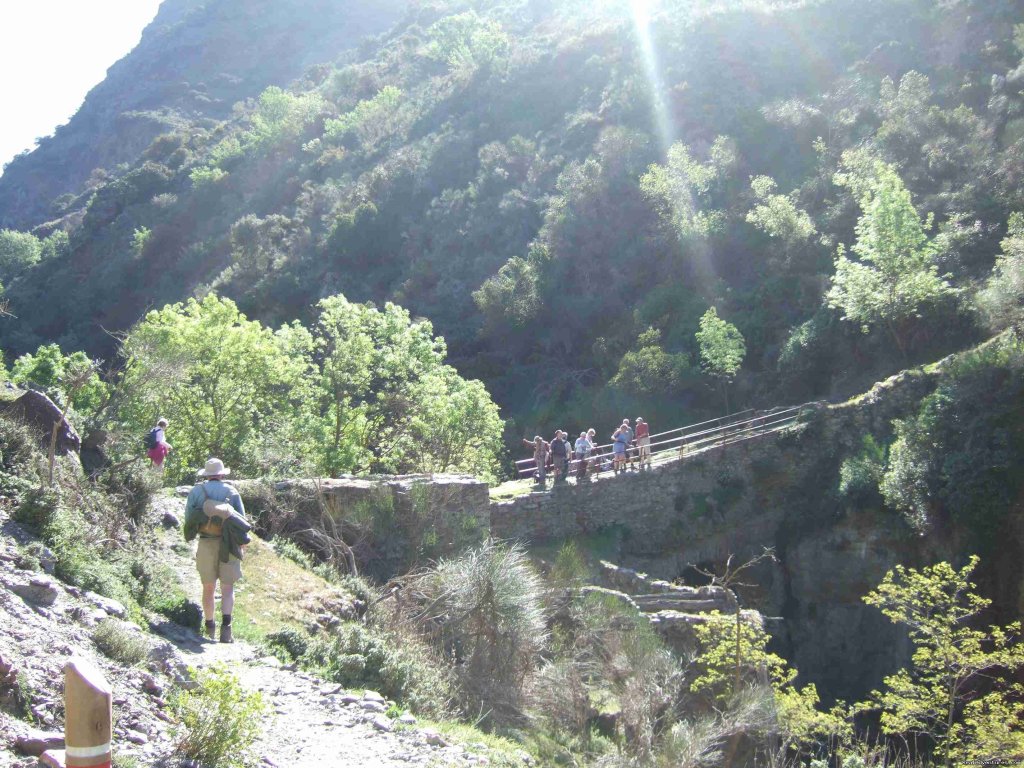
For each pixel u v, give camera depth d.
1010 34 56.06
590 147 65.88
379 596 11.33
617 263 54.31
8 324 76.19
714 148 56.03
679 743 8.80
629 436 23.75
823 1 67.06
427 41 118.12
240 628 8.61
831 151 52.00
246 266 69.94
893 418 24.34
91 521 8.66
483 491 16.02
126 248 84.31
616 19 84.38
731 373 36.66
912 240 31.30
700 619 12.88
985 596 20.02
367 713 7.17
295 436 23.39
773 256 45.72
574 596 11.59
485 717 8.90
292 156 92.94
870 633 21.86
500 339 55.78
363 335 26.84
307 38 187.50
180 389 22.31
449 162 74.00
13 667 5.20
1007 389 21.53
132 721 5.56
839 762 13.80
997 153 43.28
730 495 23.70
